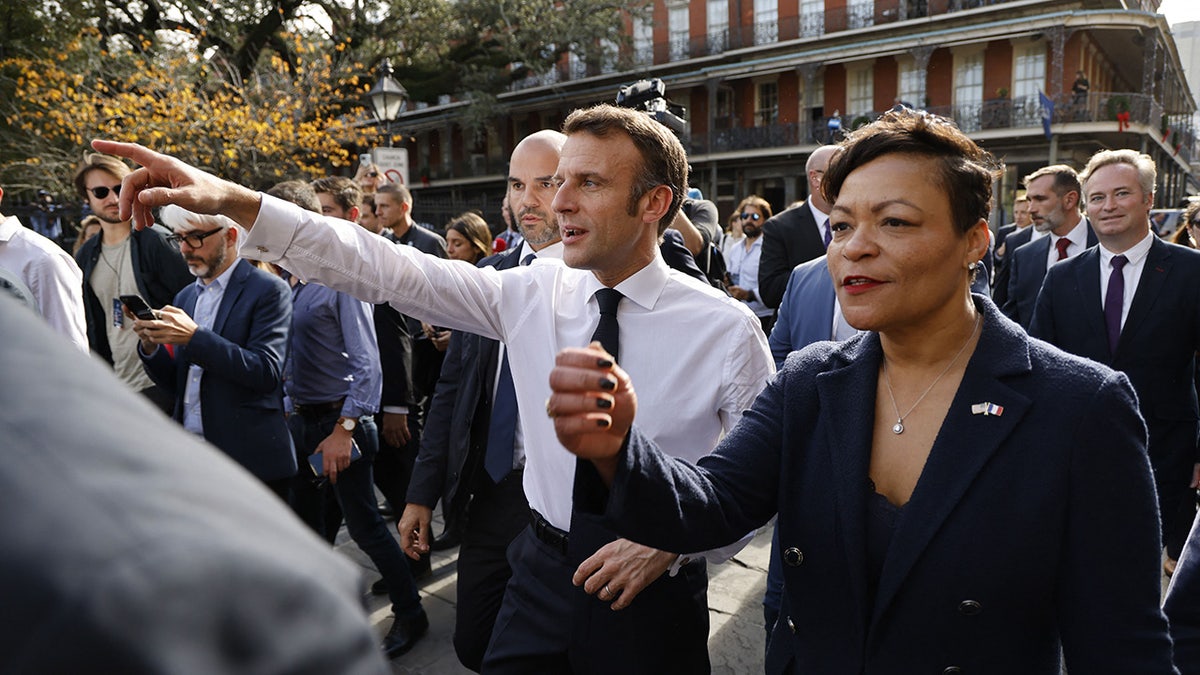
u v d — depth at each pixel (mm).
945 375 1287
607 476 1144
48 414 427
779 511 1386
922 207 1200
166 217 1735
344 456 3094
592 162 1777
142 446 444
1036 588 1183
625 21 32062
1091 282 3367
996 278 5617
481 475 2387
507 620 1979
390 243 1943
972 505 1191
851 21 27406
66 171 13727
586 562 1665
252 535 425
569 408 1035
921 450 1272
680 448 1888
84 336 2705
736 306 1905
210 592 384
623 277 1890
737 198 29578
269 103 15867
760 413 1448
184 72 15648
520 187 2701
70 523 377
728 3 29875
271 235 1787
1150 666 1145
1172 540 3283
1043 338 3531
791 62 26609
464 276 2018
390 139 11922
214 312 2945
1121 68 30203
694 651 1903
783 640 1455
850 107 27422
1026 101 23906
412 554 2549
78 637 352
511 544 2123
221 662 381
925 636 1209
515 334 2008
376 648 452
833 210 1294
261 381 2814
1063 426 1173
